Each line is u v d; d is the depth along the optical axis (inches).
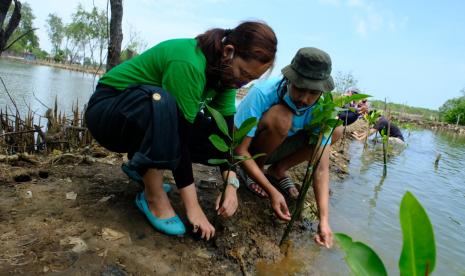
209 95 74.2
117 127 68.0
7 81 345.7
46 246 60.7
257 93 89.4
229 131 79.8
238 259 69.6
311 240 85.6
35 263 56.2
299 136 96.1
